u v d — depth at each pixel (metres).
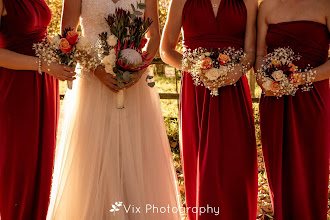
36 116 3.46
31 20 3.41
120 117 3.61
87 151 3.55
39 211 3.52
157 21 3.83
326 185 3.54
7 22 3.39
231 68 3.53
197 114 3.75
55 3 7.55
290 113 3.53
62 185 3.57
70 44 3.28
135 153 3.61
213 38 3.63
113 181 3.50
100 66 3.53
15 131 3.42
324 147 3.52
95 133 3.56
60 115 3.73
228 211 3.59
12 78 3.42
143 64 3.43
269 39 3.59
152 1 3.78
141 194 3.56
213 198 3.59
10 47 3.42
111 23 3.39
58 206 3.56
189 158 3.83
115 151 3.56
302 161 3.54
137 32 3.41
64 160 3.60
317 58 3.49
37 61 3.36
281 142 3.57
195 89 3.74
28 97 3.44
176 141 6.14
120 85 3.38
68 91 3.73
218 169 3.59
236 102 3.66
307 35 3.47
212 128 3.61
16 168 3.44
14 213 3.46
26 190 3.46
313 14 3.47
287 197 3.62
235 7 3.62
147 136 3.70
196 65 3.44
